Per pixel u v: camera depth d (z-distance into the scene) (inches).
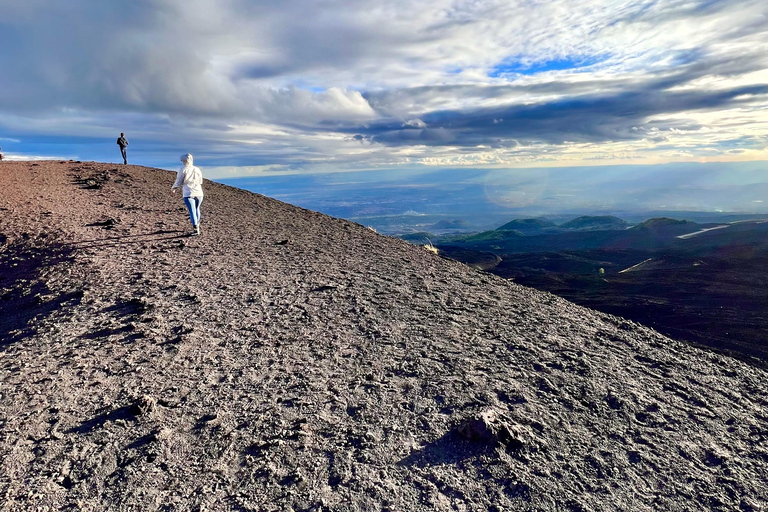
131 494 112.0
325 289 286.0
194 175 411.5
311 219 556.4
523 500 110.4
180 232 428.5
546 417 146.9
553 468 122.7
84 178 733.9
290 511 106.2
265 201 674.8
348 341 208.7
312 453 128.3
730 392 165.9
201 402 155.3
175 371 177.2
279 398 158.4
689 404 156.9
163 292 268.5
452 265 370.3
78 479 117.7
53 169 823.7
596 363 187.8
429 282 310.8
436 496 111.8
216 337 210.1
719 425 143.9
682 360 193.9
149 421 143.3
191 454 127.6
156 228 438.3
